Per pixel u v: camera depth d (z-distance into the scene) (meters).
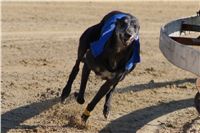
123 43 8.71
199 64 8.44
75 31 18.66
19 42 16.52
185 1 26.09
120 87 12.38
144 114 10.73
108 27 9.02
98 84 12.48
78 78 12.91
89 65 9.34
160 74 13.73
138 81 12.96
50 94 11.54
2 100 11.06
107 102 10.14
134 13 22.64
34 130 9.52
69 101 11.19
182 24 10.68
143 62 14.89
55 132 9.48
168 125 10.16
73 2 23.92
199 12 11.01
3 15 20.61
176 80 13.26
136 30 8.80
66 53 15.44
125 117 10.49
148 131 9.85
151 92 12.16
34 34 17.81
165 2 25.52
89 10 22.55
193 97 11.96
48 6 22.80
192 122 10.34
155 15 22.56
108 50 8.95
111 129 9.81
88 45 9.73
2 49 15.45
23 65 13.87
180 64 8.84
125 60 9.15
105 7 23.39
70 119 10.00
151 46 16.97
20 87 11.94
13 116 10.24
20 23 19.47
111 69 9.12
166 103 11.48
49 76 12.97
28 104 10.91
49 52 15.42
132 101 11.45
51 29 18.80
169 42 9.16
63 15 21.30
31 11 21.64
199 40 10.09
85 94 11.66
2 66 13.65
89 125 9.84
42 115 10.36
